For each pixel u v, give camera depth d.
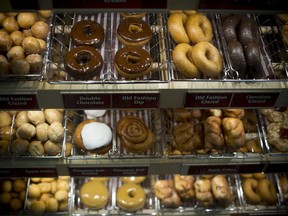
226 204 2.15
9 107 1.56
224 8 1.31
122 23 1.69
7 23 1.64
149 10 1.31
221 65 1.57
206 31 1.68
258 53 1.58
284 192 2.19
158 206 2.15
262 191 2.13
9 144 1.81
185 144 1.86
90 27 1.68
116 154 1.86
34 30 1.67
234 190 2.24
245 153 1.89
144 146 1.81
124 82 1.52
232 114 1.92
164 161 1.86
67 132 1.95
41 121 1.81
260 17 1.85
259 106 1.61
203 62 1.52
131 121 1.86
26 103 1.54
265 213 2.15
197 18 1.68
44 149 1.80
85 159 1.84
